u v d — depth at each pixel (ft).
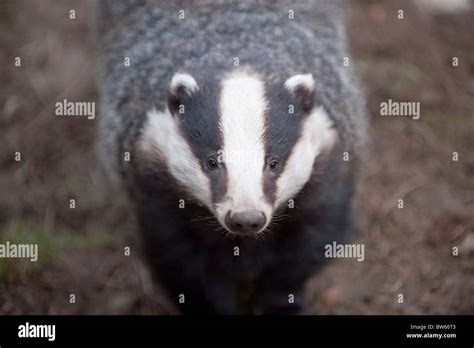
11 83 30.99
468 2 33.12
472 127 28.96
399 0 33.14
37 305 23.35
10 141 29.07
